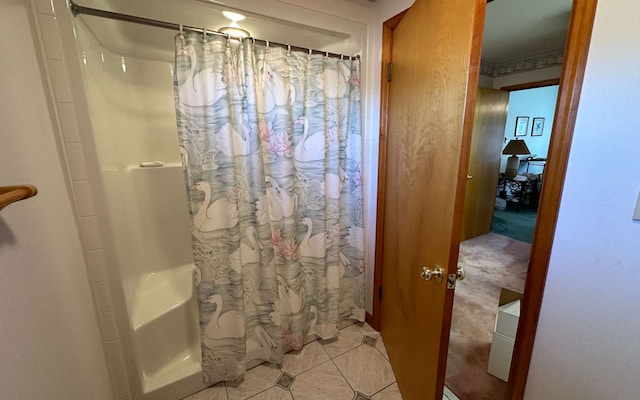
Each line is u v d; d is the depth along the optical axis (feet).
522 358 3.21
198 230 4.27
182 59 3.77
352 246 5.98
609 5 2.27
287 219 4.91
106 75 4.72
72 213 3.33
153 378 4.64
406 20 4.23
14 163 2.13
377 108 5.44
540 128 17.12
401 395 4.71
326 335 5.82
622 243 2.38
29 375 2.02
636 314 2.35
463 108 2.81
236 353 4.83
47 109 2.96
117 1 3.78
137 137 5.89
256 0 4.19
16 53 2.42
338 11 4.85
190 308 5.24
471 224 11.53
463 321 6.42
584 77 2.47
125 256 4.66
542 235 2.89
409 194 4.28
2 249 1.84
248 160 4.41
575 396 2.82
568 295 2.77
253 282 4.90
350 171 5.60
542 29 8.11
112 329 4.03
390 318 5.40
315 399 4.66
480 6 2.59
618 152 2.34
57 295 2.64
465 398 4.54
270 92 4.42
